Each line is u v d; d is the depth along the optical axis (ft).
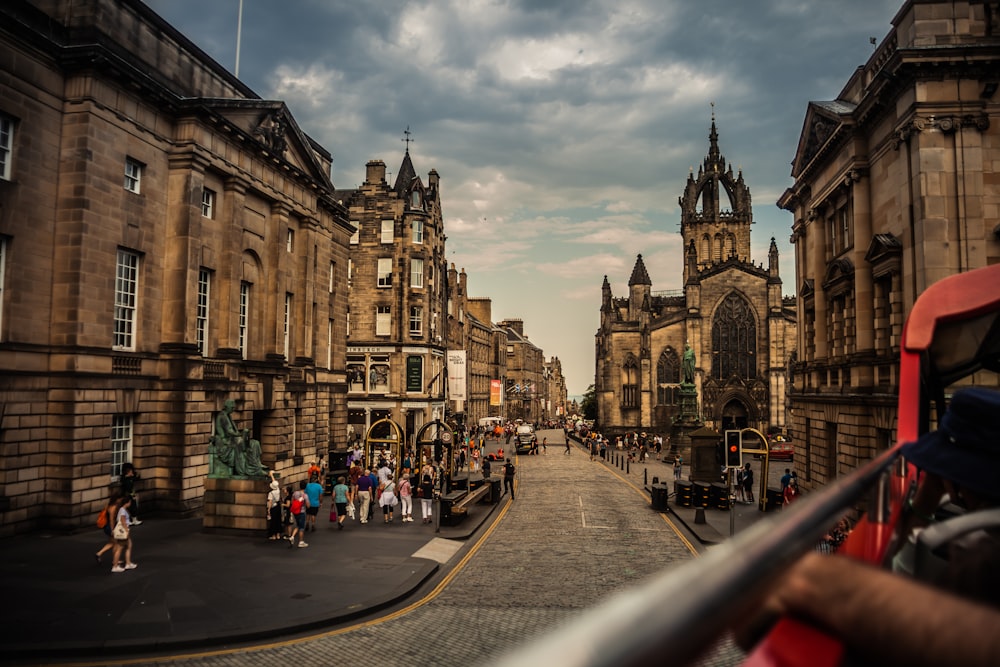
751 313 263.70
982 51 67.26
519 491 127.65
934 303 10.93
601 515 98.73
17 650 38.88
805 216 112.68
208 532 74.43
